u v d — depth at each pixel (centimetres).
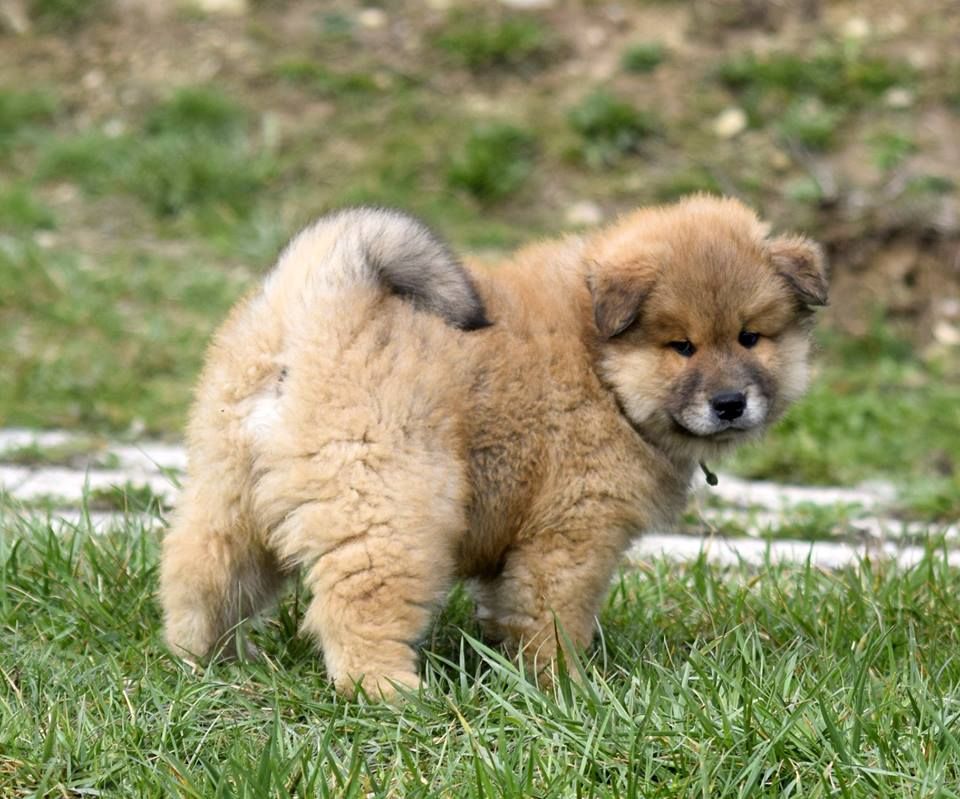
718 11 2344
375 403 812
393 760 738
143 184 2088
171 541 869
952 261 1916
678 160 2134
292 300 830
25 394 1569
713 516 1333
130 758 726
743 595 959
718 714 764
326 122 2214
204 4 2367
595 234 979
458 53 2305
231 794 677
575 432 880
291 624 922
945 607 966
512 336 873
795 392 959
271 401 823
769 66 2234
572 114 2180
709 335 906
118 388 1590
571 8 2362
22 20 2359
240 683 829
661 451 922
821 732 736
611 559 898
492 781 702
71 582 941
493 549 889
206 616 868
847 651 866
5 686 805
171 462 1416
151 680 817
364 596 818
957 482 1462
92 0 2366
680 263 906
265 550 862
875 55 2256
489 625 929
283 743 737
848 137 2136
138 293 1828
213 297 1827
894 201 2000
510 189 2103
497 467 864
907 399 1691
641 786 702
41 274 1808
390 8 2366
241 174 2100
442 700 799
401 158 2145
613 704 763
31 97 2230
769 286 927
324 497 812
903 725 766
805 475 1501
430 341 836
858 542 1288
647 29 2334
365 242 839
